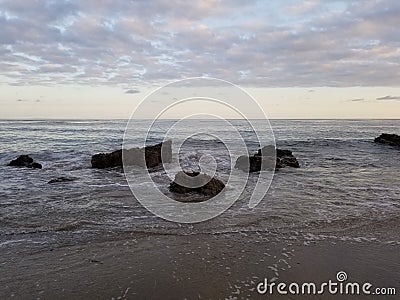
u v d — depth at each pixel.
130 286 4.38
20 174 12.65
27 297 4.11
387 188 10.32
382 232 6.35
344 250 5.52
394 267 4.95
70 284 4.41
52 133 33.28
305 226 6.66
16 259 5.08
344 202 8.52
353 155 19.31
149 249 5.48
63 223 6.67
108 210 7.62
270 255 5.30
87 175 12.38
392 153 20.28
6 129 39.56
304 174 12.91
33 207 7.80
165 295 4.21
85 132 34.72
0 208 7.69
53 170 13.66
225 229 6.46
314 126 52.53
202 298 4.16
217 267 4.89
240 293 4.26
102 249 5.46
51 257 5.16
